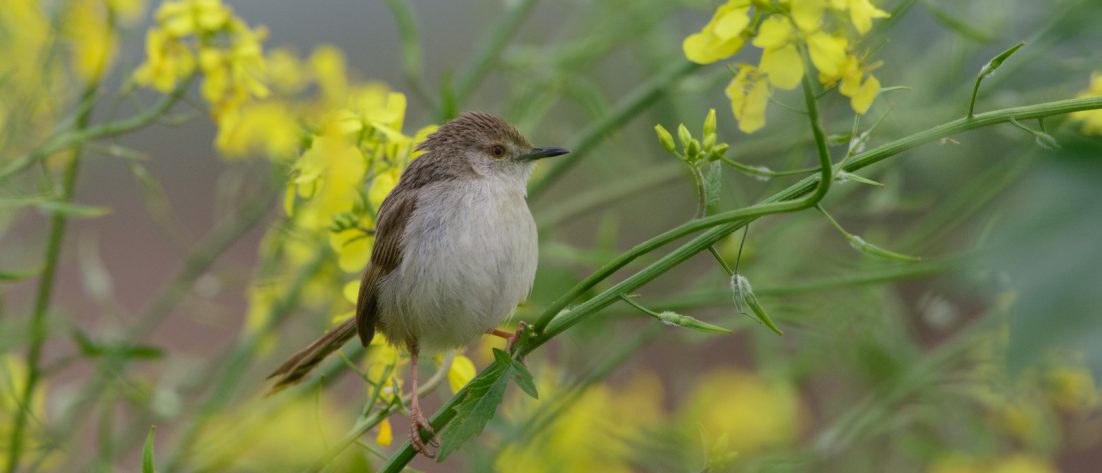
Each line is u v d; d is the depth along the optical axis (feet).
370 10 55.36
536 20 49.21
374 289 26.63
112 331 36.55
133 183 55.72
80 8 29.48
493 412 20.76
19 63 30.42
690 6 37.01
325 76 30.99
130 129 28.32
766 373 38.19
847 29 19.17
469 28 53.16
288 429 33.45
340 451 23.41
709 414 37.81
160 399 31.86
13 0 30.22
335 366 32.40
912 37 38.19
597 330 35.40
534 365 36.81
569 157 35.22
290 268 37.01
